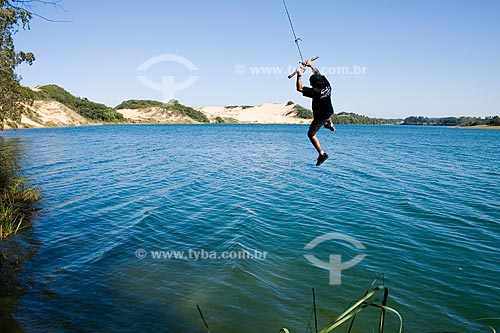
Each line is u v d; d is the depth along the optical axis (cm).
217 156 3619
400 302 746
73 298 746
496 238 1130
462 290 798
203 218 1334
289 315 693
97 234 1153
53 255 977
